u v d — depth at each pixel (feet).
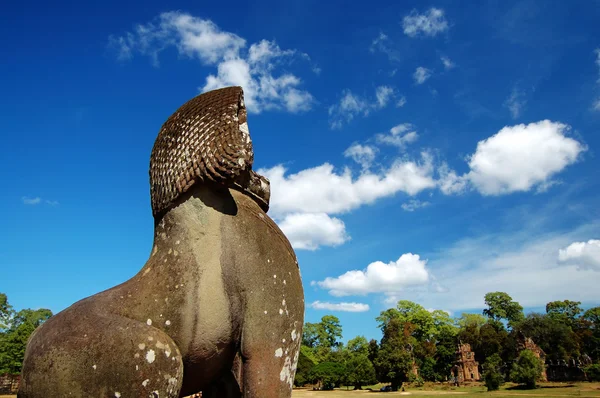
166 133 10.31
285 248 10.49
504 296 224.33
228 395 9.59
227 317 9.25
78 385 7.88
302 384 162.40
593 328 178.19
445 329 190.60
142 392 8.03
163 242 9.71
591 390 111.96
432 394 118.42
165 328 8.87
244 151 9.78
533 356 131.13
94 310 8.61
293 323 10.04
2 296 136.98
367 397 110.63
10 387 94.27
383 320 222.48
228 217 9.82
